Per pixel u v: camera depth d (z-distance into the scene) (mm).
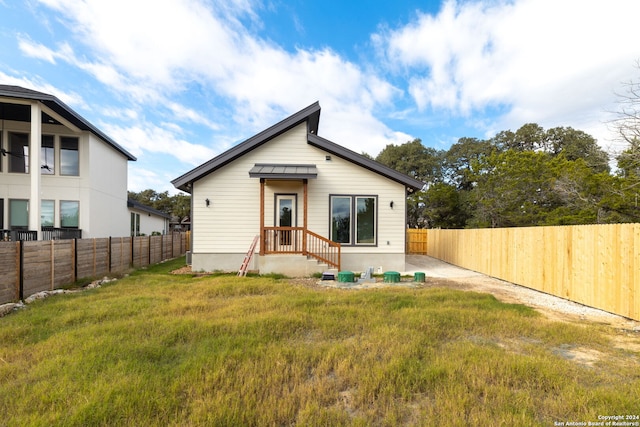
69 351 3697
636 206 11438
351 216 11523
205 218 11078
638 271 5461
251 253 10398
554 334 4445
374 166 11406
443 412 2490
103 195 16141
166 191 47531
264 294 7129
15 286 6453
